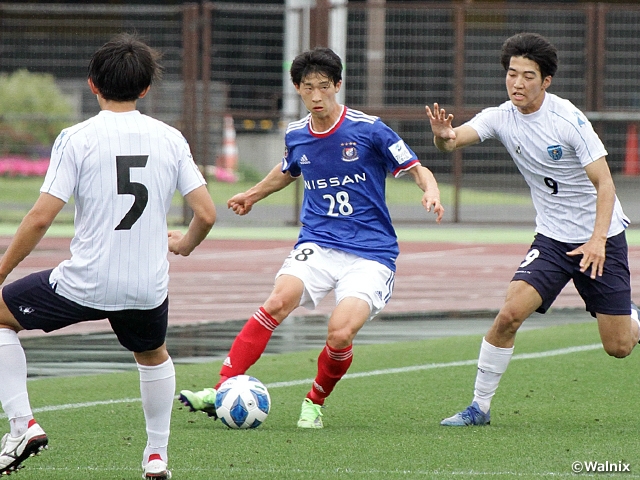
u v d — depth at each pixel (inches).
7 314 654.5
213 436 826.8
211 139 3361.2
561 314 1608.0
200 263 2228.1
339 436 827.4
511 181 3174.2
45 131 3636.8
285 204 3469.5
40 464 728.3
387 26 2908.5
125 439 813.9
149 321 657.0
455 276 2060.8
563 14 2928.2
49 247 2469.2
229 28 3767.2
